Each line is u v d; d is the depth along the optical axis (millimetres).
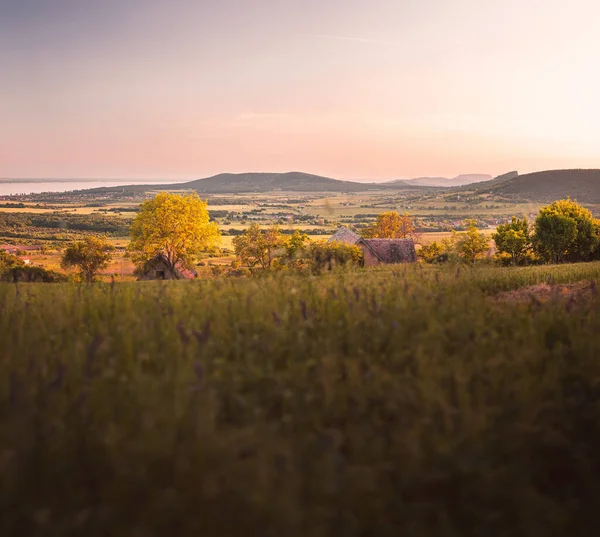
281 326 5254
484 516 2947
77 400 3365
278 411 3832
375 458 3100
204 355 4465
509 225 62094
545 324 5609
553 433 3459
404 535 2818
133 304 6758
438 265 11617
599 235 62750
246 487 2615
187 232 72750
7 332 5074
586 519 3209
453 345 4949
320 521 2650
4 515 2510
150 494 2627
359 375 3980
